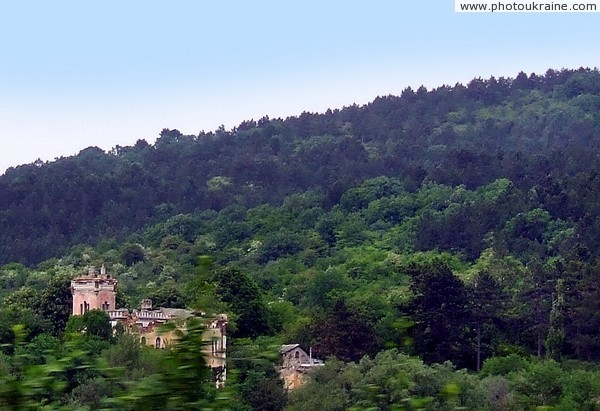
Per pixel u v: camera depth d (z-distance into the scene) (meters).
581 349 80.06
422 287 78.56
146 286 116.19
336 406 36.72
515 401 40.84
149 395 7.77
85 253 156.88
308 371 44.72
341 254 140.38
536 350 83.19
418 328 75.50
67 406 7.75
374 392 9.38
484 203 145.88
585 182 144.12
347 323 71.75
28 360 8.00
